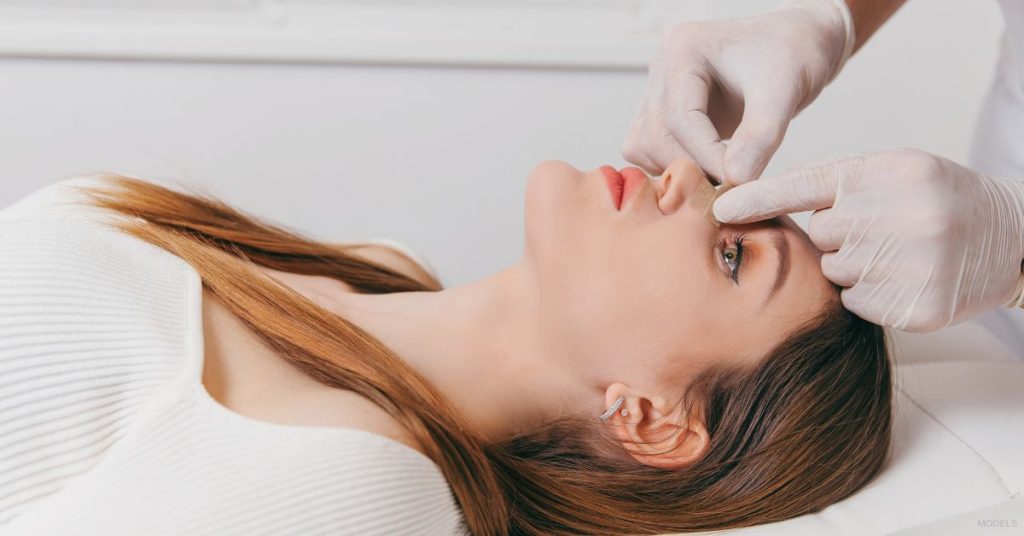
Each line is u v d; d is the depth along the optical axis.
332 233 2.10
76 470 0.81
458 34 1.96
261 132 2.01
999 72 1.54
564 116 2.07
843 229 1.00
